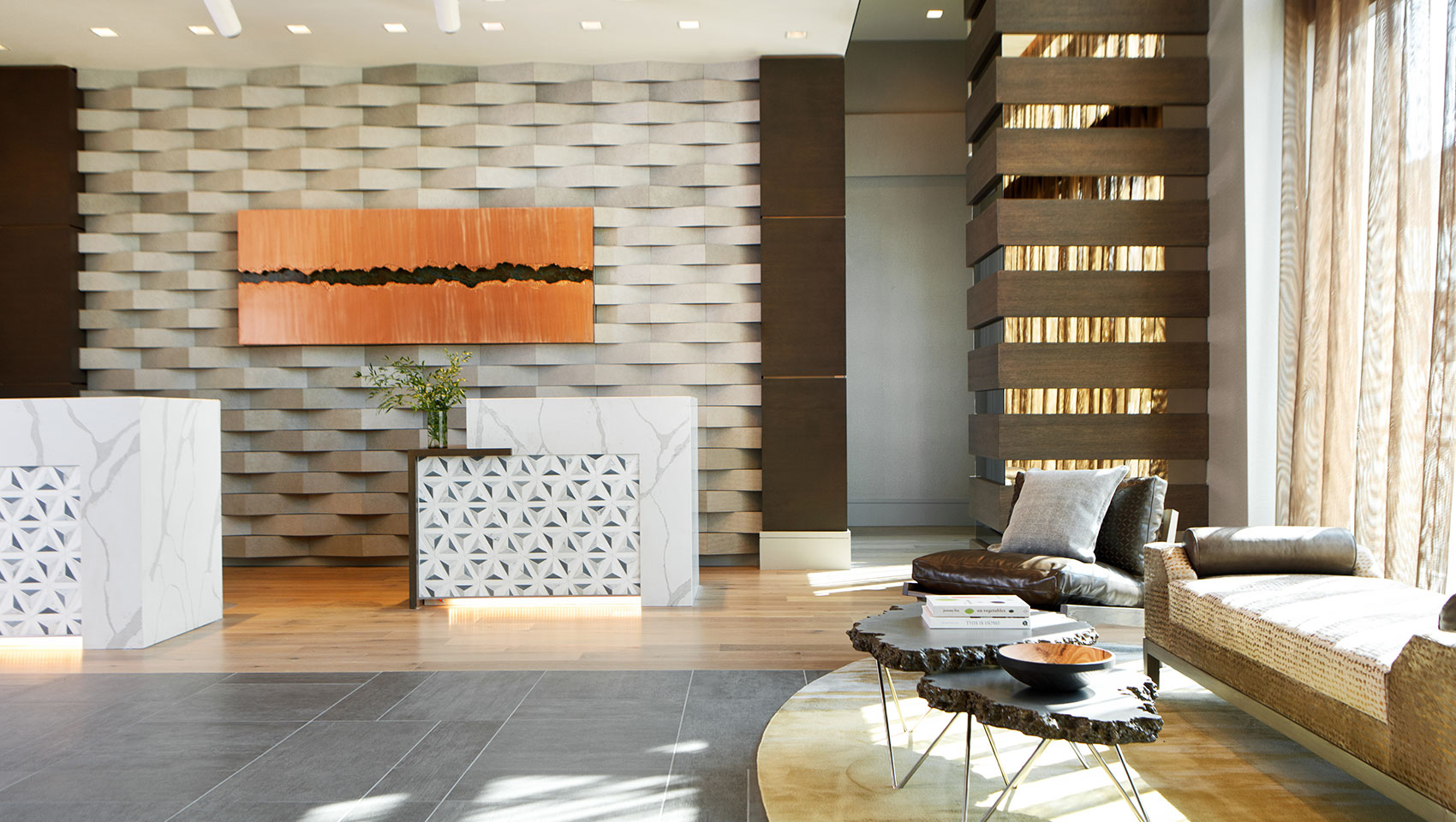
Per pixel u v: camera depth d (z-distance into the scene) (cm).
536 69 590
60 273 586
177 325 595
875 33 760
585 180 591
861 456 806
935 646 225
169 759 255
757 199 589
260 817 217
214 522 441
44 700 310
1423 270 338
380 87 593
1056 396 477
